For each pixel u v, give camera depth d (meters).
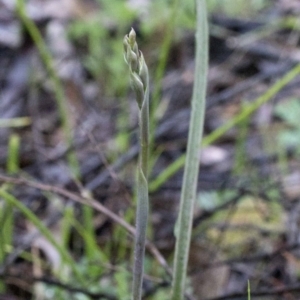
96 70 1.96
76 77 1.93
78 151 1.46
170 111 1.71
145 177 0.65
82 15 2.25
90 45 2.09
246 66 1.96
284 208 1.18
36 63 1.96
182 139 1.56
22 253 1.10
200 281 1.12
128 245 1.18
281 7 2.28
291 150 1.45
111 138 1.51
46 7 2.23
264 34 1.98
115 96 1.88
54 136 1.66
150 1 2.15
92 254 1.02
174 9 1.04
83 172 1.36
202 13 0.74
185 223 0.74
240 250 1.16
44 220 1.23
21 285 1.04
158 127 1.48
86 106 1.83
